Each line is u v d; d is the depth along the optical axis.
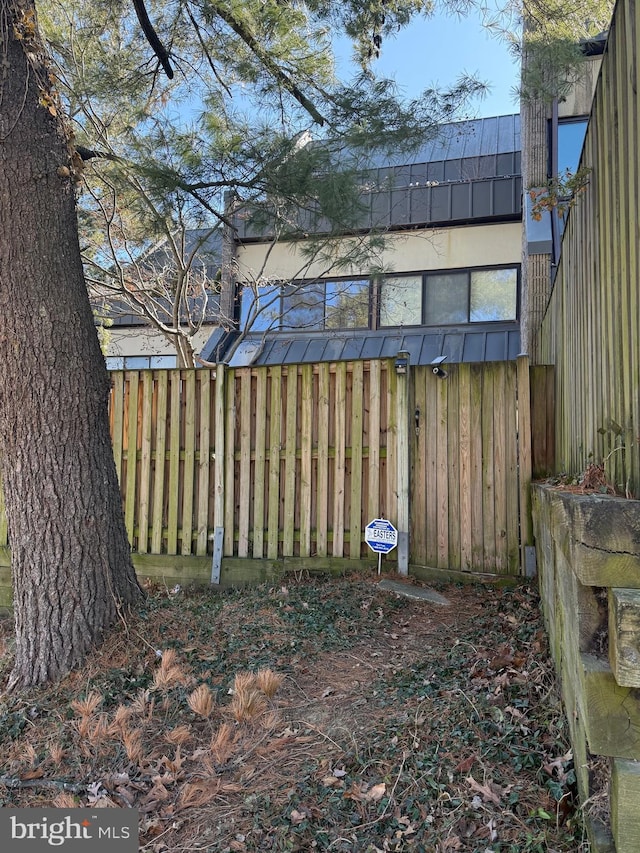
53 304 3.63
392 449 5.07
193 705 2.78
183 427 5.68
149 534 5.70
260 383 5.43
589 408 2.55
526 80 4.55
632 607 1.31
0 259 3.55
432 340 9.25
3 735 2.94
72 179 3.79
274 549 5.31
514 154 9.27
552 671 2.77
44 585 3.57
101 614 3.69
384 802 2.10
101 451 3.86
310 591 4.66
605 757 1.60
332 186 5.30
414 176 9.68
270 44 5.29
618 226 1.91
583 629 1.53
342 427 5.19
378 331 9.70
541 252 6.89
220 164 5.48
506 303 9.20
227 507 5.47
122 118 6.21
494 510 4.83
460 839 1.89
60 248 3.68
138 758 2.53
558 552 2.31
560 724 2.28
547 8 4.48
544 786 2.07
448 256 9.41
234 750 2.55
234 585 5.30
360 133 5.11
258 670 3.23
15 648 3.91
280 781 2.31
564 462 3.72
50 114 3.69
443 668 3.16
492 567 4.80
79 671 3.42
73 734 2.80
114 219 7.50
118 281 7.54
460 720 2.55
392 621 4.02
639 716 1.37
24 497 3.61
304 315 10.00
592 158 2.42
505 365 4.83
